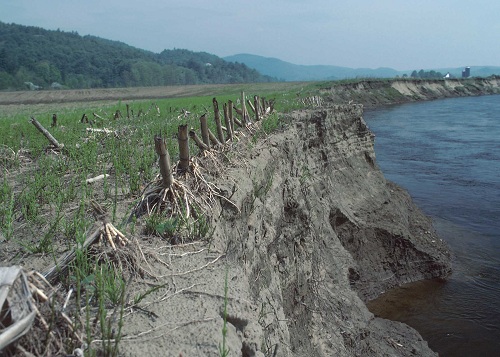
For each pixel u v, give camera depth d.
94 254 4.93
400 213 19.16
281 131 13.73
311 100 26.59
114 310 4.14
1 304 3.16
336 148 19.06
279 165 11.16
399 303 15.51
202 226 5.94
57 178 8.29
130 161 9.40
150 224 5.85
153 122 16.53
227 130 10.02
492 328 13.61
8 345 3.07
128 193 7.50
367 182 19.70
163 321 4.19
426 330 13.73
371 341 11.51
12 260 5.18
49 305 3.71
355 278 14.74
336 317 11.42
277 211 9.54
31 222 6.37
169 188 6.36
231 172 8.12
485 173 29.14
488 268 17.20
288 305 9.60
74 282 4.47
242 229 7.25
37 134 13.69
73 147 11.09
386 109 71.25
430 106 76.06
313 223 13.23
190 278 4.99
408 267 16.88
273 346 6.04
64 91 89.50
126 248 5.04
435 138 42.03
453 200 24.16
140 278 4.83
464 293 15.70
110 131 13.96
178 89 92.25
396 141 40.75
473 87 108.88
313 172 16.25
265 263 7.97
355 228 16.80
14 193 7.79
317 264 12.48
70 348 3.53
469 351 12.66
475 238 19.61
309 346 9.69
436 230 20.33
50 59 165.00
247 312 4.70
